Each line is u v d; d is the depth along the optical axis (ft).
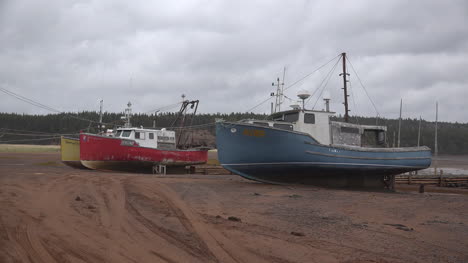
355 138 65.77
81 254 15.65
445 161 275.80
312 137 55.57
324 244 19.04
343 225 24.44
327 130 62.08
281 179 58.18
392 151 63.98
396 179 89.20
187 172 97.50
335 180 62.90
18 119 370.73
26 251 15.70
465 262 16.69
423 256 17.44
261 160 54.80
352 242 19.70
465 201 38.99
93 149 80.38
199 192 41.47
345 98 85.97
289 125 59.72
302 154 54.49
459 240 20.95
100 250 16.38
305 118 60.64
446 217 28.94
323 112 62.13
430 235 22.07
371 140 70.38
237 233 20.90
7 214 23.21
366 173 62.54
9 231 18.94
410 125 645.51
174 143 96.68
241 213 28.19
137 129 88.33
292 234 21.15
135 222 23.00
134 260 15.20
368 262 16.10
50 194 34.45
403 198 41.42
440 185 89.40
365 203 36.42
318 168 56.24
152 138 90.94
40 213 24.29
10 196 31.55
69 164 92.12
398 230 23.26
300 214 28.48
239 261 15.74
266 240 19.48
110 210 26.96
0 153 162.81
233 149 56.29
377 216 28.68
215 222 23.95
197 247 17.69
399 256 17.29
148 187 43.73
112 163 82.48
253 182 61.16
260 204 33.68
